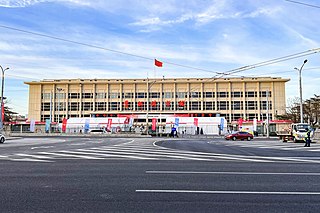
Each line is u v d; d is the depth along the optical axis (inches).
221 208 223.6
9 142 1200.2
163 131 2485.2
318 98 2456.9
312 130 1282.0
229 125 2883.9
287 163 497.7
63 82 3597.4
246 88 3442.4
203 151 758.5
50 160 535.5
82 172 392.8
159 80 3521.2
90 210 217.5
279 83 3388.3
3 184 311.0
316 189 289.3
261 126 2684.5
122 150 778.2
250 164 481.7
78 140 1406.3
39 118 3570.4
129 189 287.9
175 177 354.3
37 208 221.8
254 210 219.0
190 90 3499.0
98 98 3592.5
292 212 214.8
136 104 3533.5
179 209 220.5
